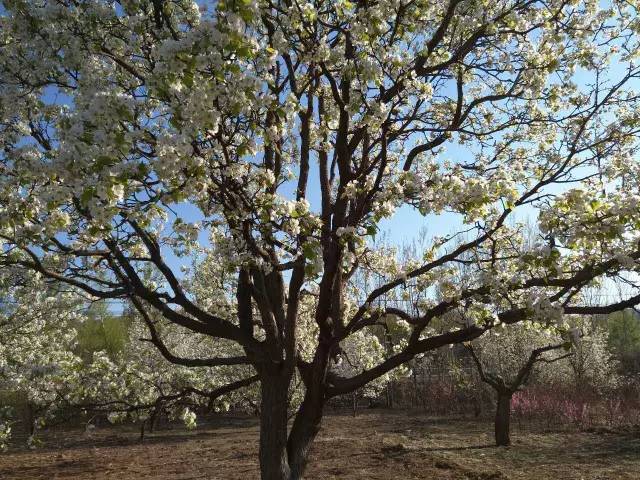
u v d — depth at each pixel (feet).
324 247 16.40
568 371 65.51
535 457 37.81
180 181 12.39
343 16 15.55
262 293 17.19
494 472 32.94
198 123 11.40
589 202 13.10
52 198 10.89
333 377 18.45
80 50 14.60
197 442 50.49
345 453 40.01
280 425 17.54
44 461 42.39
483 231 16.44
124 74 16.16
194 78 11.27
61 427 63.00
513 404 54.08
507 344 62.34
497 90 22.62
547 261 13.33
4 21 14.44
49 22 14.15
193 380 36.65
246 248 16.20
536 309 13.56
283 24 14.96
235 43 10.72
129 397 22.76
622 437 44.73
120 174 10.80
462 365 69.36
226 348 50.16
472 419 59.31
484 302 15.42
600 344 67.97
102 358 20.93
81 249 16.85
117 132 10.78
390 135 19.34
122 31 15.33
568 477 31.89
